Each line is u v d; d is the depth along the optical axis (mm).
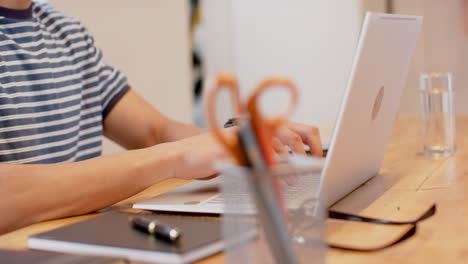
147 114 1540
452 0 3291
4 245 722
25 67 1331
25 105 1311
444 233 693
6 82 1285
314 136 1032
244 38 3910
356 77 751
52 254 602
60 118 1383
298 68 3783
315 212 515
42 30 1408
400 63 969
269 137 473
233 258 517
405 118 2080
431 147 1313
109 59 2551
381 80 882
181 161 948
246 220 504
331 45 3652
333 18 3619
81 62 1485
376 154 1027
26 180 858
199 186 991
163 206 848
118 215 786
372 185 1004
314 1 3664
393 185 997
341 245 647
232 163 484
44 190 858
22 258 595
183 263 601
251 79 3928
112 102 1540
